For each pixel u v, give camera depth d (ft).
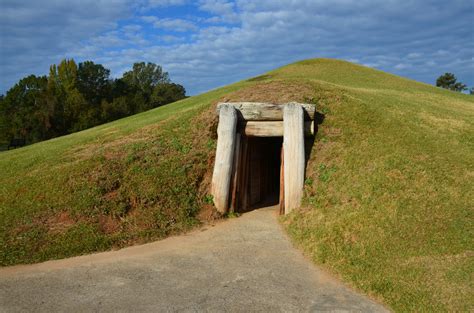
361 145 37.76
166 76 265.95
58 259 27.30
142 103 198.70
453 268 23.34
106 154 40.09
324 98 46.91
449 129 45.44
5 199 34.30
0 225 30.50
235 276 24.38
